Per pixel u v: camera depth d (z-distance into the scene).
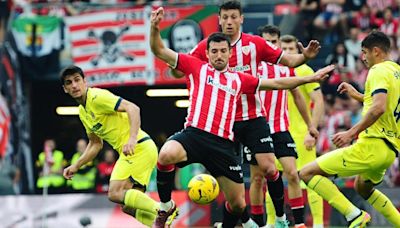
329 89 58.34
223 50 28.41
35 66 58.47
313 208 36.12
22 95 59.16
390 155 30.44
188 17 56.66
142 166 32.72
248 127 31.11
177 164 28.53
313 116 36.16
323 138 57.25
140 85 60.09
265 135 31.06
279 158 33.72
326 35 59.06
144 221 32.47
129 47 57.66
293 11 58.88
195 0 58.12
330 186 31.03
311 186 31.12
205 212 50.97
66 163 66.38
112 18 57.69
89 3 58.34
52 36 58.34
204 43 30.42
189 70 28.59
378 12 59.66
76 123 67.88
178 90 64.94
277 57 30.55
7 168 58.12
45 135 66.94
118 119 32.59
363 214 30.83
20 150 59.41
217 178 28.97
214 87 28.38
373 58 30.66
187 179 55.50
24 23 58.34
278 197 31.67
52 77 58.62
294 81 28.53
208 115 28.23
